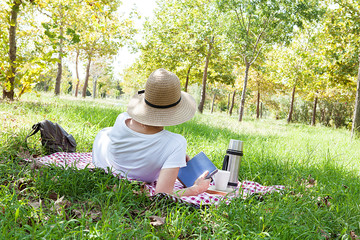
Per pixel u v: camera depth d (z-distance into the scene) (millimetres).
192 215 2771
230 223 2764
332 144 10859
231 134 10484
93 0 9492
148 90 3137
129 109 3338
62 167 3564
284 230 2730
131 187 3264
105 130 3963
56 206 2707
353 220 3305
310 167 5781
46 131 4559
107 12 10133
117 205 2795
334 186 4613
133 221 2559
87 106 12055
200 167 3479
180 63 26781
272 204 3225
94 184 3332
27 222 2393
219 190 3742
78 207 2865
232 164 3943
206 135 9320
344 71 18031
